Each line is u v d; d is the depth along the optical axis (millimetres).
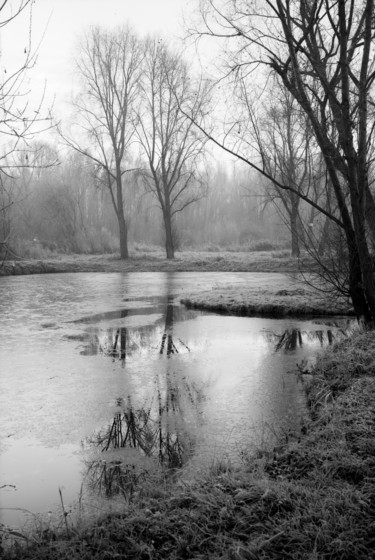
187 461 5520
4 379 8758
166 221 37969
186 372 9086
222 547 3490
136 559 3475
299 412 6895
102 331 13000
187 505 4141
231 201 69000
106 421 6820
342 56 9000
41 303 18406
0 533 4047
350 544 3402
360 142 9117
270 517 3760
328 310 15016
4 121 4371
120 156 37438
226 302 16781
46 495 4879
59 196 45094
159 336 12320
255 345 11203
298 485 4227
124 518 4059
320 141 9641
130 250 44281
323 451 4793
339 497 3943
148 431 6434
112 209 55500
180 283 25688
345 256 10922
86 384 8438
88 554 3521
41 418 6957
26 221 39625
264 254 40312
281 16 9273
